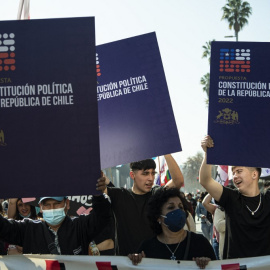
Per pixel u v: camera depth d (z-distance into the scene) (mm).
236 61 4316
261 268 4031
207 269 3998
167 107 5070
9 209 6844
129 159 5020
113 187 5469
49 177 3697
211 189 4719
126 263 4012
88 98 3709
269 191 4770
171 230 4035
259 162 4273
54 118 3709
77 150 3699
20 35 3721
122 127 5074
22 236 4309
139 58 5160
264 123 4285
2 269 3965
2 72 3713
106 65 5180
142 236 5234
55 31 3725
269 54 4301
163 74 5125
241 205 4676
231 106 4309
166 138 5023
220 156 4289
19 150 3707
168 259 4062
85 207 7105
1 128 3707
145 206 5332
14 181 3699
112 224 5727
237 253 4633
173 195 4102
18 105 3711
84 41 3719
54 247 4246
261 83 4297
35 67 3719
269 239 4582
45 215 4227
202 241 4152
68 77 3717
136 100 5109
